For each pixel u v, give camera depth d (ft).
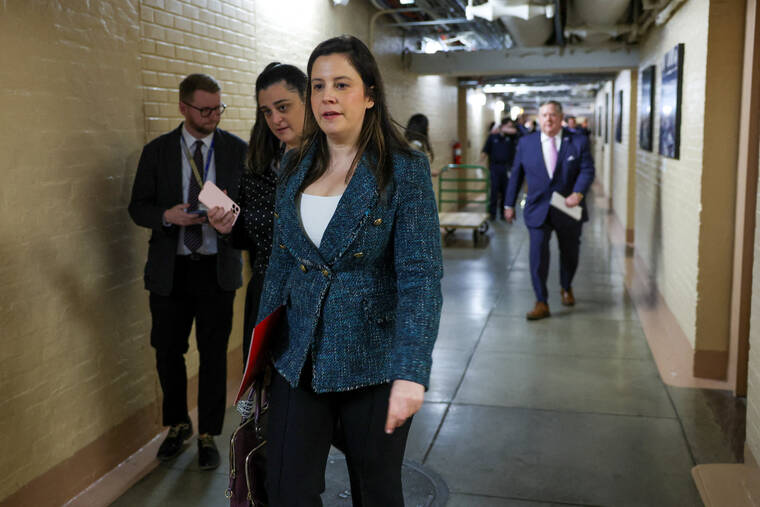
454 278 23.56
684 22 15.48
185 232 9.78
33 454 8.49
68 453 9.11
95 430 9.66
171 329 10.00
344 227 5.36
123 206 10.21
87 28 9.29
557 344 16.02
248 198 8.00
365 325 5.46
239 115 13.65
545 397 12.74
